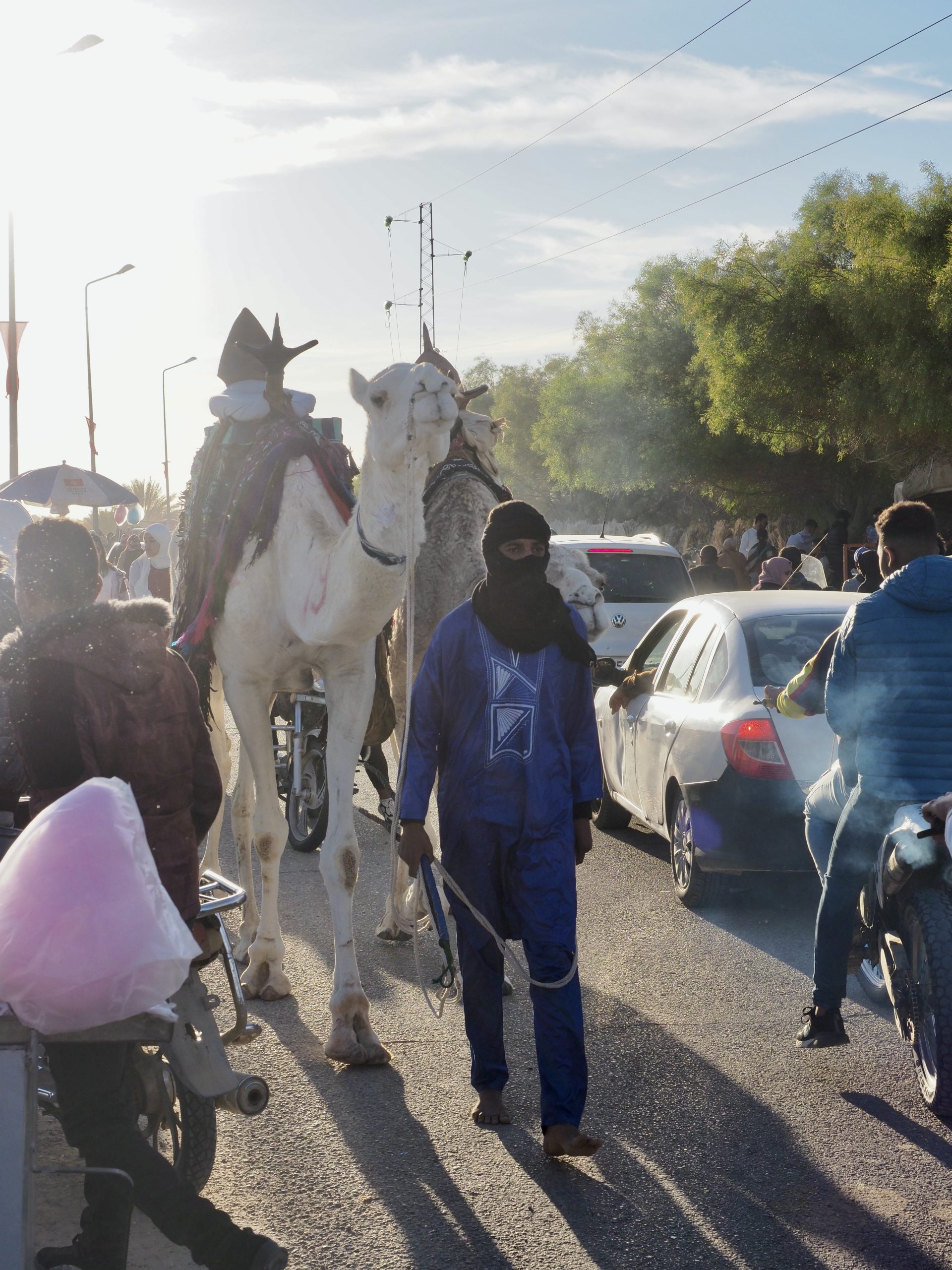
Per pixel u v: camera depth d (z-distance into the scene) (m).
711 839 6.98
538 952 4.29
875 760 4.75
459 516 6.57
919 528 4.94
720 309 27.70
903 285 24.20
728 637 7.61
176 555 7.15
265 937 6.00
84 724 3.38
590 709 4.48
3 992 2.88
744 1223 3.89
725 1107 4.73
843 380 26.31
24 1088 2.94
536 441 51.91
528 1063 5.19
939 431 25.22
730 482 38.91
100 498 19.41
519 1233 3.84
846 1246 3.76
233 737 13.61
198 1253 3.03
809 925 7.08
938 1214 3.95
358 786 11.30
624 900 7.62
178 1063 3.37
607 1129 4.55
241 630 5.75
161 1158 3.11
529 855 4.32
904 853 4.44
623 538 16.75
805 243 27.81
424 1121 4.61
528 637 4.36
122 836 2.98
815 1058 5.19
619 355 41.00
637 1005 5.82
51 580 3.63
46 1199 3.95
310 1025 5.60
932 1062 4.59
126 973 2.89
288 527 5.57
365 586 5.05
